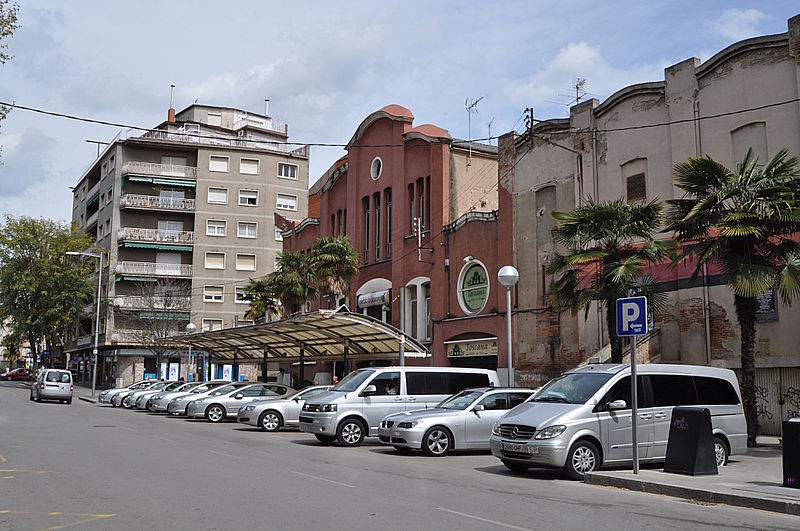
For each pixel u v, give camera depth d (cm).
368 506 916
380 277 3744
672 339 2227
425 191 3434
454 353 3150
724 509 977
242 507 895
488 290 2970
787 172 1691
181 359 6200
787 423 1099
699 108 2233
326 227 4388
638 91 2414
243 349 4038
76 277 6381
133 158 6462
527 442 1270
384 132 3797
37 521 802
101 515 838
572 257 1905
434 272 3294
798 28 1991
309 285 3684
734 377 1477
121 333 6103
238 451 1630
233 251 6469
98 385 6600
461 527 795
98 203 6994
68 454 1479
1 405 3562
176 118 7669
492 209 3409
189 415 2844
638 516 898
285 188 6712
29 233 6431
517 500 1003
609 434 1301
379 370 1948
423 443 1611
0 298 6500
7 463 1324
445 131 3431
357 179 4031
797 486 1067
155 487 1054
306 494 1006
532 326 2738
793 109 1995
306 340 3231
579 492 1112
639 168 2406
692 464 1225
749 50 2106
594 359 2302
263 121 7719
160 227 6438
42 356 6831
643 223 1892
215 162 6525
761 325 2014
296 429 2494
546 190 2750
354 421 1873
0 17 1831
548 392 1409
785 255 1664
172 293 5981
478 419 1669
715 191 1736
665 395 1383
